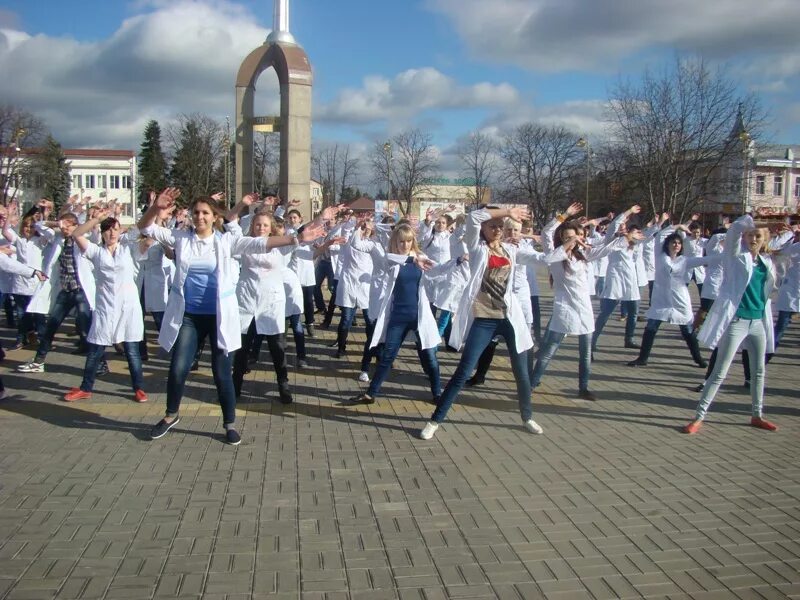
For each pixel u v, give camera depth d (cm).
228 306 534
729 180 3002
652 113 2742
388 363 671
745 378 788
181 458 505
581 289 698
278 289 663
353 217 1168
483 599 322
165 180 6675
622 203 4016
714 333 605
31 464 484
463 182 6794
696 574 351
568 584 338
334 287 1180
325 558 357
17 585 321
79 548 360
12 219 956
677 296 884
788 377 858
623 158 3241
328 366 867
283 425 599
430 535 387
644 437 587
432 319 684
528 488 462
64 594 315
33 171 6012
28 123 5872
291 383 765
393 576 340
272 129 2144
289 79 2038
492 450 543
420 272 678
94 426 580
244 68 2128
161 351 948
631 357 982
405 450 538
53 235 941
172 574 336
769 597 329
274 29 2142
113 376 783
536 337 923
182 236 543
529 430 593
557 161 5716
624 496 452
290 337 1086
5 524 386
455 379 564
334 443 551
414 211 5981
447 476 481
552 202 5734
